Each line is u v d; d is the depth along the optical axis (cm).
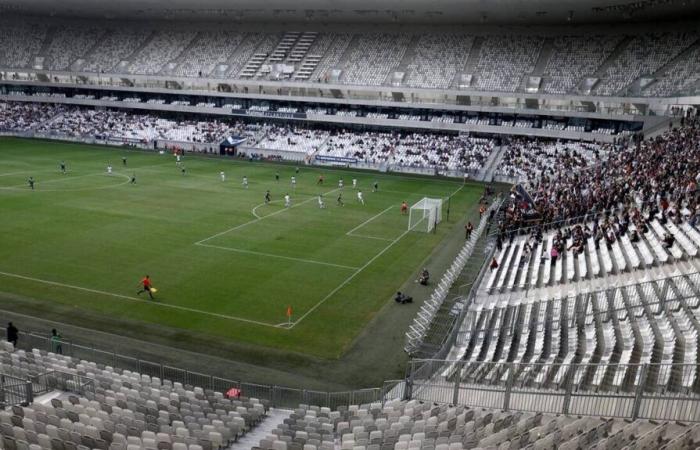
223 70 10662
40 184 6719
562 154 8319
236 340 3147
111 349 2989
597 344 2412
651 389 1773
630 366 1844
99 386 2331
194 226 5269
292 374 2827
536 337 2720
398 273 4291
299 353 3036
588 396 1806
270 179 7806
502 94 8988
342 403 2561
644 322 2475
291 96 10181
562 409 1880
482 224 5456
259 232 5172
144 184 7038
